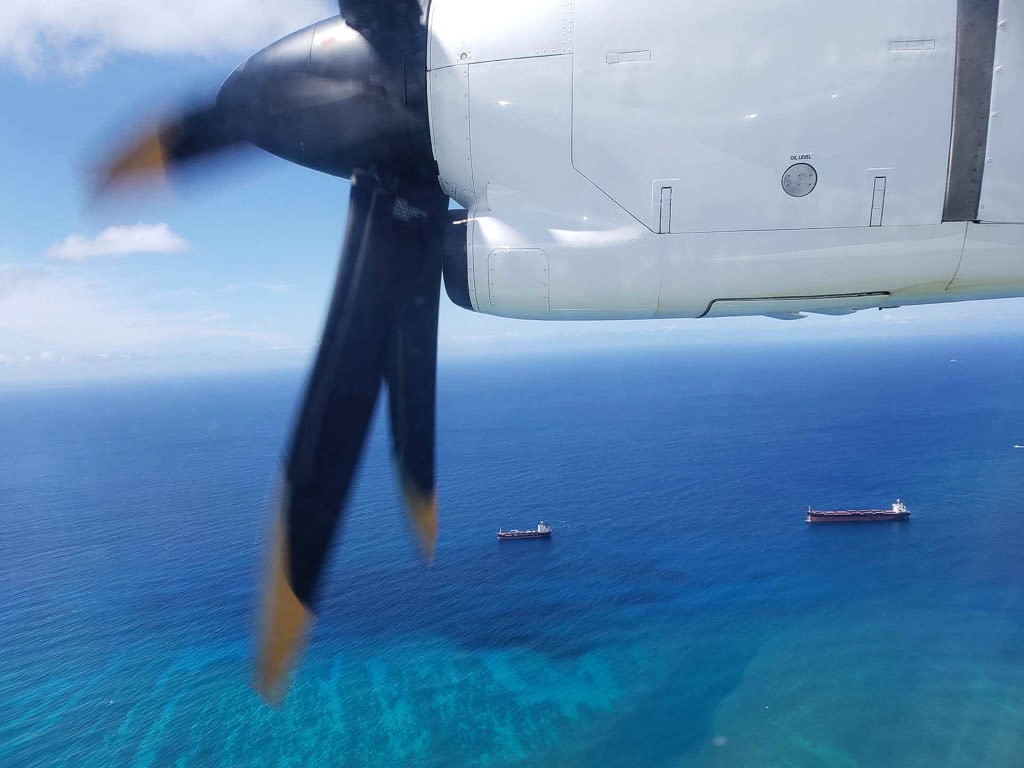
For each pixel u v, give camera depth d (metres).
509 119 3.29
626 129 3.14
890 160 2.98
